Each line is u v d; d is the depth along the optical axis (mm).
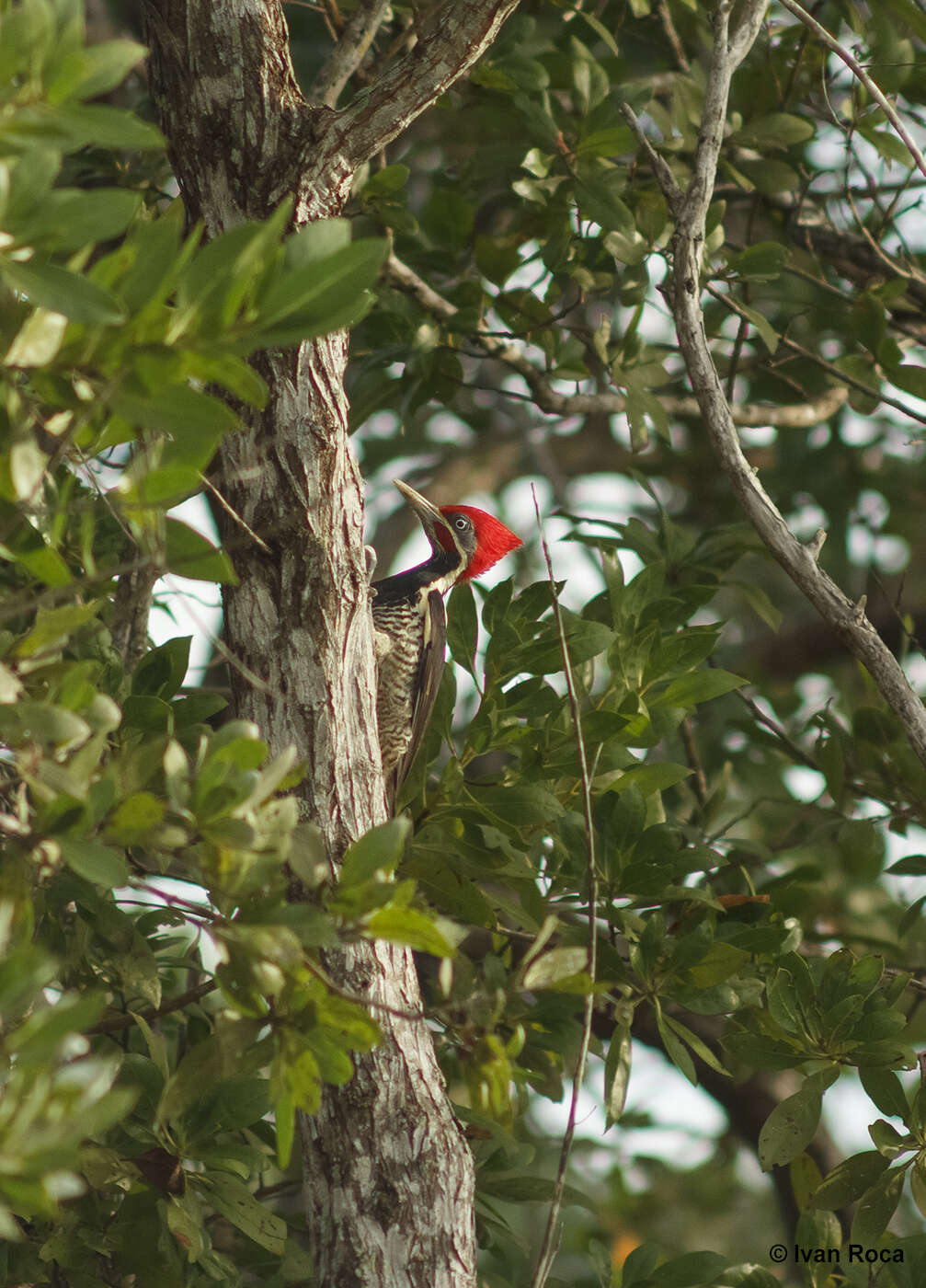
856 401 10953
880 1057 6828
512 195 11070
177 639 6828
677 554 9797
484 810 7195
